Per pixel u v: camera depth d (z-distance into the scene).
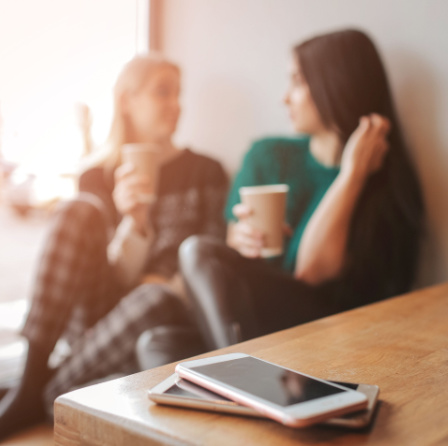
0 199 1.91
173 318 1.52
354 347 0.72
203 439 0.43
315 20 1.62
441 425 0.47
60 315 1.53
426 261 1.48
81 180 1.81
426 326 0.84
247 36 1.76
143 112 1.81
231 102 1.82
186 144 1.95
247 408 0.46
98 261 1.64
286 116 1.66
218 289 1.31
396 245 1.48
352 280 1.51
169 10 1.96
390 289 1.48
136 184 1.69
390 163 1.48
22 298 2.26
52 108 1.82
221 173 1.81
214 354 0.68
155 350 1.37
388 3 1.49
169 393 0.49
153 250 1.74
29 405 1.46
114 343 1.48
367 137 1.49
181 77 1.92
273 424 0.46
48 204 1.87
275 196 1.42
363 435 0.44
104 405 0.50
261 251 1.45
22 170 1.79
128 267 1.75
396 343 0.74
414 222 1.47
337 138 1.53
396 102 1.50
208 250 1.38
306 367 0.63
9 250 2.88
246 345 0.73
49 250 1.54
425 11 1.43
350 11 1.56
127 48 1.94
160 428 0.45
